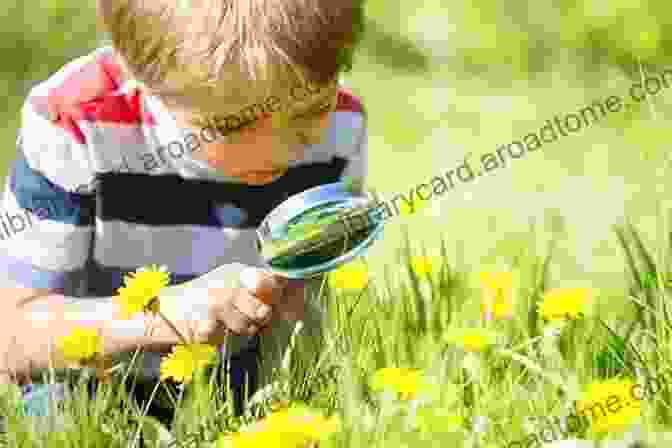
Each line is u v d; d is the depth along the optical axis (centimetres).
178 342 228
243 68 210
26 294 239
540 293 268
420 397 203
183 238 253
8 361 236
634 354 237
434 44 878
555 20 853
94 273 255
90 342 217
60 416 211
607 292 351
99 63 252
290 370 240
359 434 198
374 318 246
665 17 812
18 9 751
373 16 889
